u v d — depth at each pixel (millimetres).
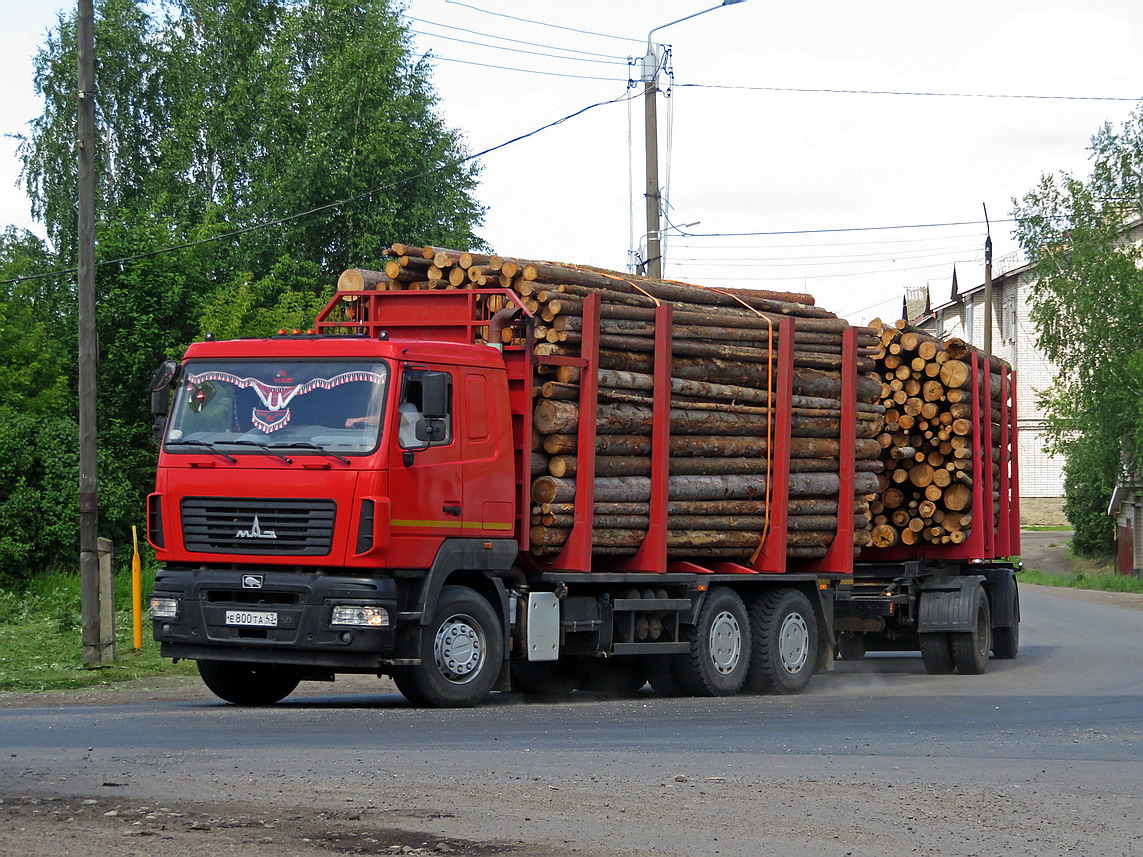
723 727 13070
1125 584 46812
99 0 50438
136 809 8188
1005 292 74375
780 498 18328
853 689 18500
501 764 10164
